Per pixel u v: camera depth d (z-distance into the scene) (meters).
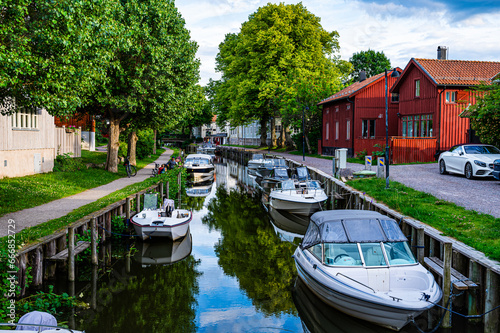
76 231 12.31
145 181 23.95
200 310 9.23
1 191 16.09
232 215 20.92
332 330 8.47
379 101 36.19
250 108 49.75
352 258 9.10
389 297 7.70
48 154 22.73
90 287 10.57
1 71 9.45
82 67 11.91
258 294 10.21
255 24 47.16
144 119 27.59
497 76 22.05
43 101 11.21
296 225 18.67
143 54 21.52
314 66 44.94
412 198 15.05
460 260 9.06
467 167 18.94
